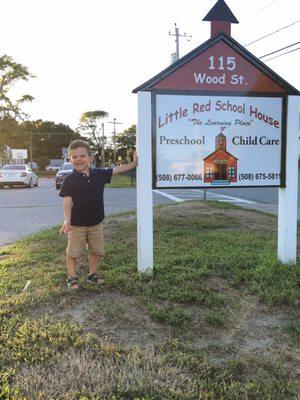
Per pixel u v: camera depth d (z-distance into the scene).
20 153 66.06
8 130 58.88
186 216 9.42
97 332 3.73
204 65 5.11
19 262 5.90
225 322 3.90
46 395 2.85
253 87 5.24
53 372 3.10
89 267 5.11
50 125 104.88
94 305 4.21
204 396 2.86
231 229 8.05
